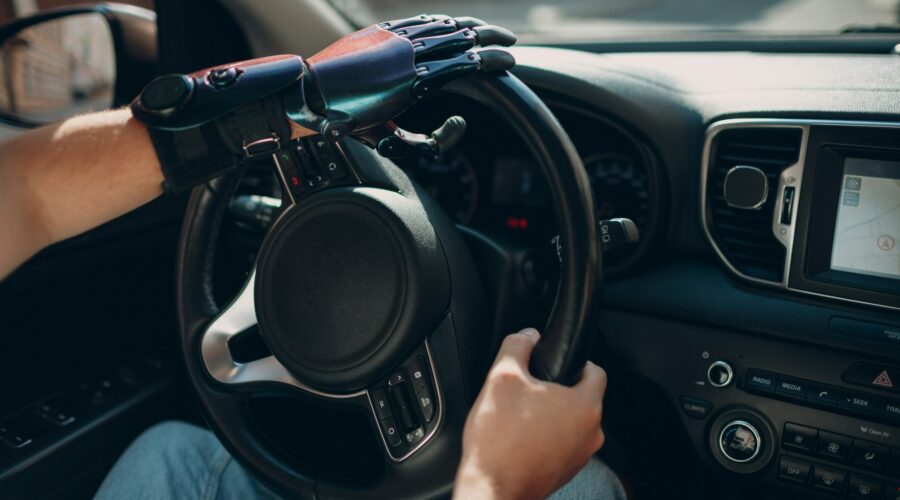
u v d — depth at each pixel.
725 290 1.12
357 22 1.49
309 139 0.86
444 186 1.41
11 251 0.65
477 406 0.63
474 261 0.99
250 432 0.92
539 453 0.60
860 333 1.01
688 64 1.31
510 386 0.63
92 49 1.55
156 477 0.99
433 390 0.84
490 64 0.71
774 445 1.07
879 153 0.98
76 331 1.40
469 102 1.29
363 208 0.83
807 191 1.02
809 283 1.04
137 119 0.65
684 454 1.18
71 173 0.64
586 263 0.73
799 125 1.01
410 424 0.84
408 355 0.84
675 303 1.13
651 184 1.15
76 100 1.58
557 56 1.24
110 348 1.46
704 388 1.12
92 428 1.27
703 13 6.98
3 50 1.58
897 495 1.01
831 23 4.56
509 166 1.35
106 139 0.64
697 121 1.14
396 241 0.82
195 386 0.93
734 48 1.44
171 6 1.37
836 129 0.99
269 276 0.86
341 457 0.96
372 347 0.82
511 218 1.37
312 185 0.86
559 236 0.75
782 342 1.07
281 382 0.88
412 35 0.69
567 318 0.72
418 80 0.67
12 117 1.56
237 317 0.94
